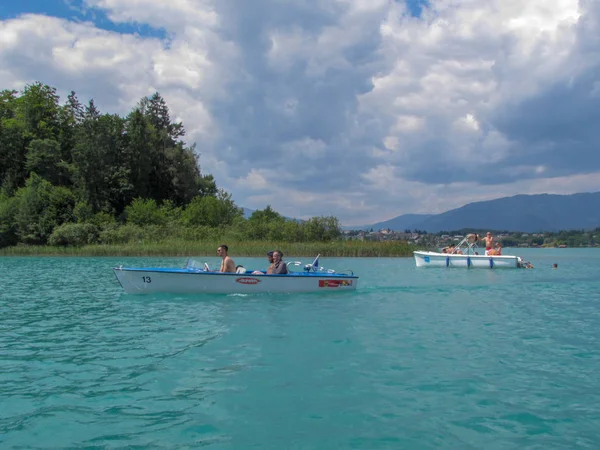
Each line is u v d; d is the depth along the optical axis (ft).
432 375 22.56
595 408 18.70
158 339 29.27
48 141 198.59
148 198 212.02
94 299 45.98
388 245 137.39
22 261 110.73
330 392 20.22
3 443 15.57
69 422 17.17
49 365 23.86
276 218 191.93
